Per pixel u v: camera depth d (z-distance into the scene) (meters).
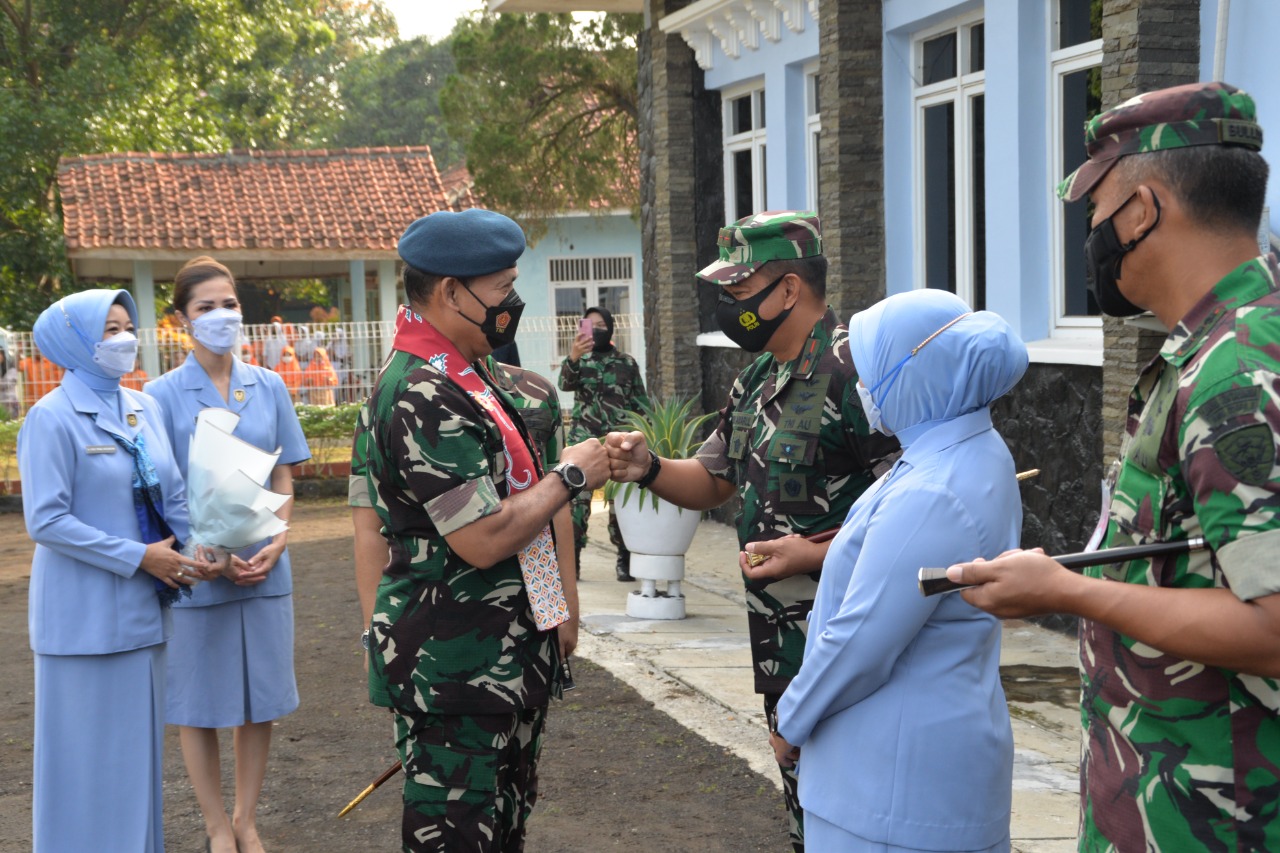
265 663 4.47
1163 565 1.89
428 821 3.06
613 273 26.17
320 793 5.11
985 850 2.34
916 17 8.55
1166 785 1.89
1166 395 1.88
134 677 3.93
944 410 2.37
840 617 2.34
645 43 12.41
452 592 3.03
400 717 3.13
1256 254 1.90
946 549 2.26
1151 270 1.93
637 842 4.44
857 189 9.07
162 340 16.97
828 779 2.41
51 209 23.48
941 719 2.31
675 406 8.45
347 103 47.12
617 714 5.95
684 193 11.93
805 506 3.14
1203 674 1.86
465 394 3.04
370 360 16.84
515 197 18.95
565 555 3.49
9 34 23.38
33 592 3.94
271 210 20.78
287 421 4.84
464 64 18.70
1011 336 2.38
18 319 22.36
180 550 4.17
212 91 27.34
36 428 3.86
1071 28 7.30
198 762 4.42
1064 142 7.40
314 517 13.82
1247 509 1.70
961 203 8.45
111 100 23.16
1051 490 7.29
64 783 3.86
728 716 5.85
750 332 3.24
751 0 10.45
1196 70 6.16
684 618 7.93
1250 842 1.83
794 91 10.50
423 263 3.03
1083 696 2.09
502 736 3.06
